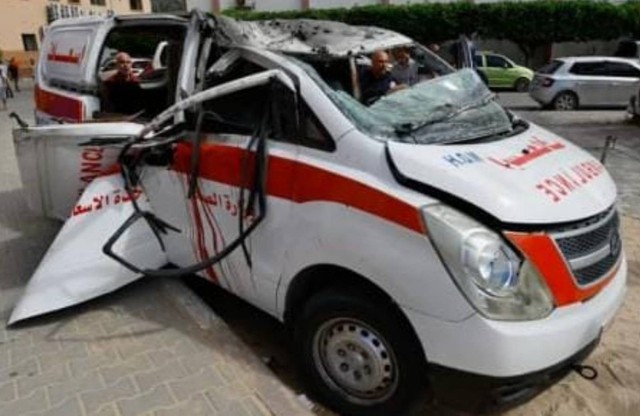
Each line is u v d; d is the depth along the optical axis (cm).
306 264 289
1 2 3059
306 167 285
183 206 364
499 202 248
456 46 521
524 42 2770
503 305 240
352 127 278
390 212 254
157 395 296
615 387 330
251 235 319
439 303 244
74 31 513
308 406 307
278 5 3566
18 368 321
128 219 386
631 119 1334
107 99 491
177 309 384
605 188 296
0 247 512
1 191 706
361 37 407
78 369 319
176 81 382
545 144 323
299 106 293
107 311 382
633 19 2597
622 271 301
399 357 266
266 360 364
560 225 255
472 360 243
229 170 324
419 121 303
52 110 515
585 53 2798
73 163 416
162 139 357
